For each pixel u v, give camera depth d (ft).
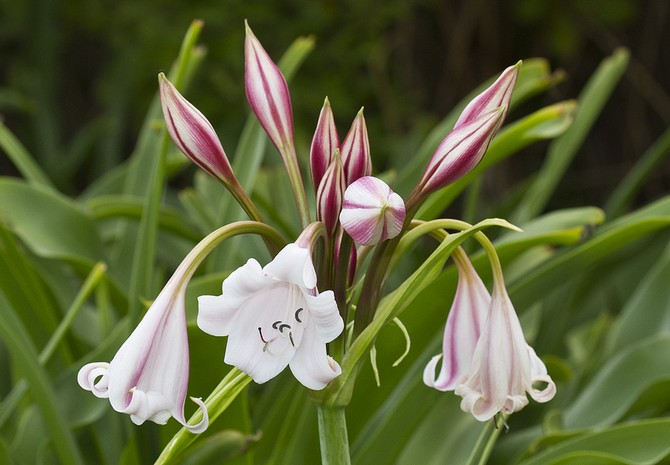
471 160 4.10
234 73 13.28
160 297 3.96
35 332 5.75
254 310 3.97
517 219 6.93
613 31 14.44
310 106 13.51
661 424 5.10
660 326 6.10
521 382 4.11
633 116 14.78
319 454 5.27
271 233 4.17
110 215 6.28
